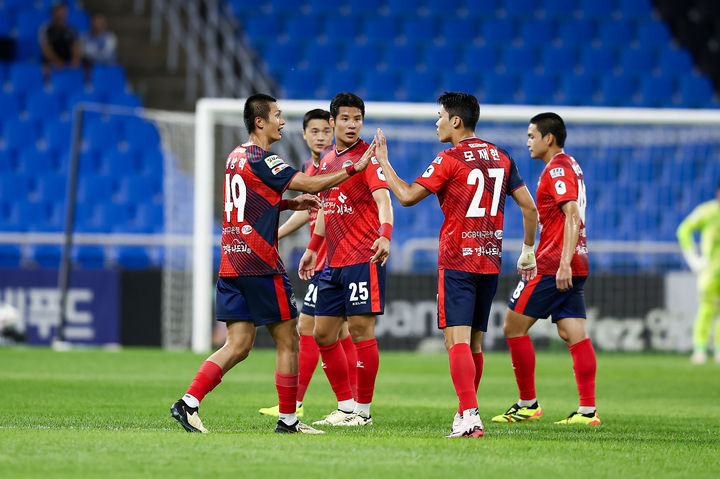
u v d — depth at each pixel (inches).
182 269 2288.4
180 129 2573.8
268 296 784.9
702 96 3181.6
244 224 785.6
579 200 952.9
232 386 1323.8
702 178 2827.3
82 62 3041.3
